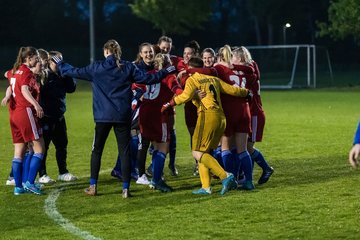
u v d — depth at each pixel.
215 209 11.77
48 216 11.47
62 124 14.89
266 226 10.59
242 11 94.50
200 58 13.45
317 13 87.75
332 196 12.66
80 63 78.12
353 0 54.66
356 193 12.92
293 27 89.94
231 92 13.14
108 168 16.77
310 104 37.00
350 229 10.34
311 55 72.81
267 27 93.12
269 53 72.50
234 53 13.88
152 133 13.52
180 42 84.38
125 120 12.89
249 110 13.58
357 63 85.19
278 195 12.84
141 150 14.38
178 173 15.88
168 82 13.48
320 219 10.95
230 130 13.46
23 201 12.73
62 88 14.74
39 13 82.81
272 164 16.89
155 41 85.00
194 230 10.41
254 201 12.34
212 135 12.97
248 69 13.74
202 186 13.22
